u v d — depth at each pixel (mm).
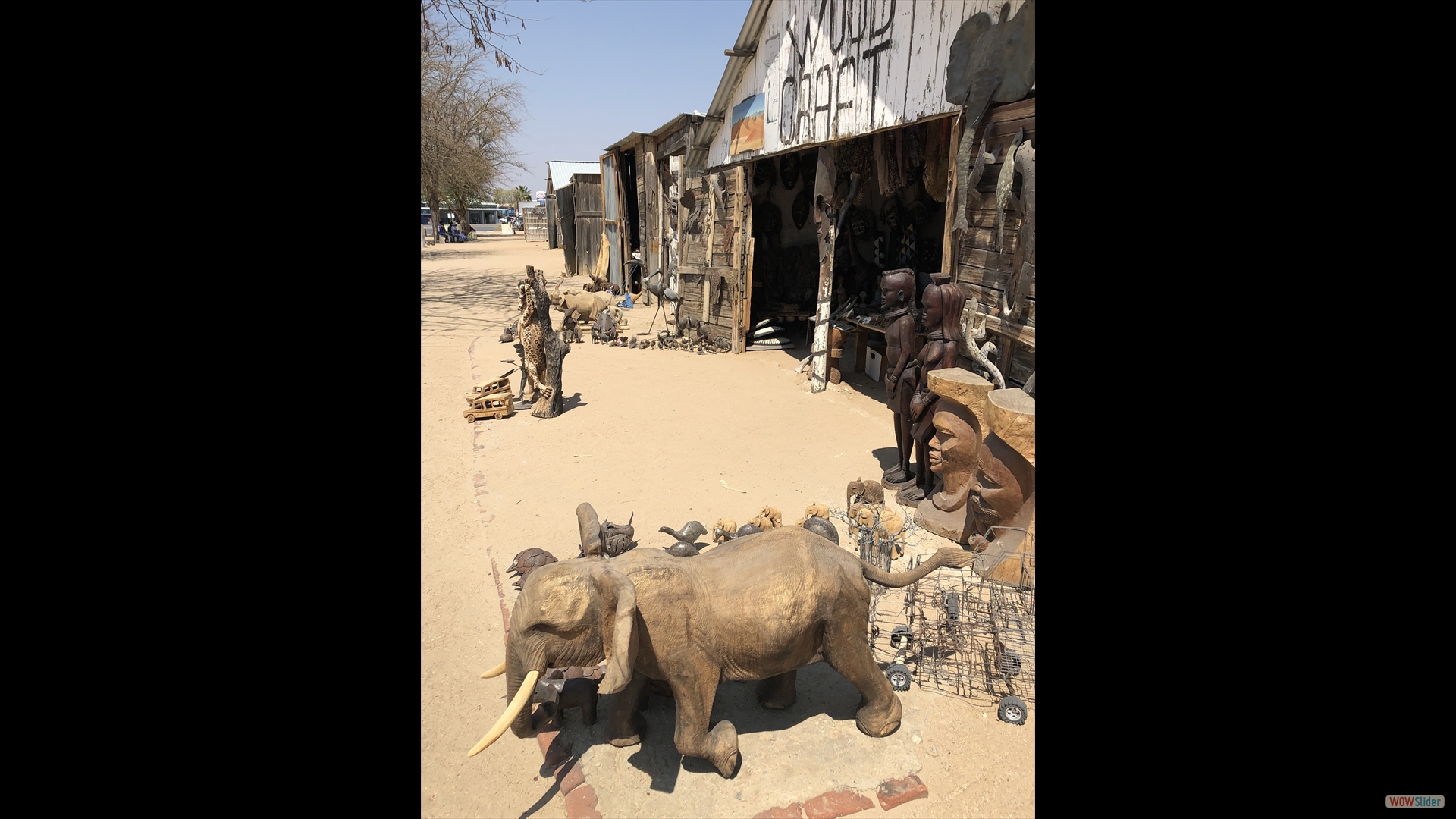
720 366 14414
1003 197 6902
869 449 9211
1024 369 6902
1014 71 6895
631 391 12117
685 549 5605
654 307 23297
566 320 16703
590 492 7785
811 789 3762
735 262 15328
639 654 3674
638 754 4020
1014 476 5668
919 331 8812
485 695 4621
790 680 4285
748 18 13180
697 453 9039
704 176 16781
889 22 9086
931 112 8398
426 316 19422
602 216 29547
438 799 3812
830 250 12117
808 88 11555
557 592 3445
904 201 15836
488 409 10445
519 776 3971
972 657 4867
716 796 3732
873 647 4996
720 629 3709
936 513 6855
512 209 95625
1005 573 5699
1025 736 4152
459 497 7664
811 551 3912
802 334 17406
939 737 4152
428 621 5422
